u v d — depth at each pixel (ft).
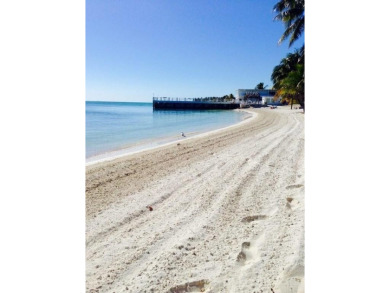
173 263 8.30
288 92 73.67
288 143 26.02
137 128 54.34
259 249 8.60
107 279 7.80
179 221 10.97
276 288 7.04
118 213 11.97
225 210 11.67
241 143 28.78
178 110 160.25
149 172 18.72
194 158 22.50
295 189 13.35
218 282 7.39
